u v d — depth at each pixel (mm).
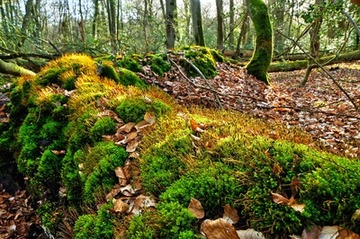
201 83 6609
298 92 8430
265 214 1612
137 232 1722
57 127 3547
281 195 1640
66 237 2410
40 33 13844
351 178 1638
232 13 12312
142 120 2975
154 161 2240
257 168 1836
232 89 6836
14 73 6543
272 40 8523
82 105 3514
